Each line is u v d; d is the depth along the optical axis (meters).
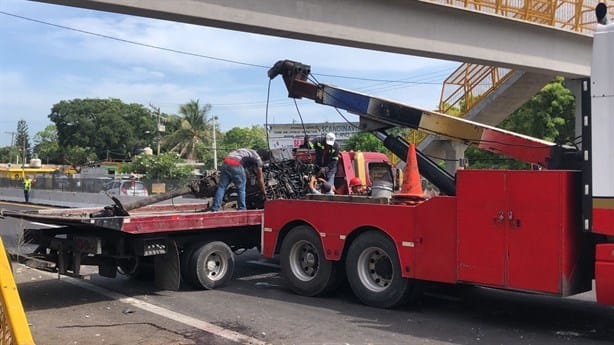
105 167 76.69
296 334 6.58
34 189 36.88
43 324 7.02
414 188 7.93
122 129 98.38
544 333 6.62
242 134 82.50
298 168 11.43
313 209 8.62
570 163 7.09
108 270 8.88
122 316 7.44
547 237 6.33
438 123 8.76
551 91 30.59
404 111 9.19
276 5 15.20
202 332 6.67
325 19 16.28
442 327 6.88
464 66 28.03
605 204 6.04
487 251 6.77
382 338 6.41
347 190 11.11
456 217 7.04
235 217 9.45
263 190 10.70
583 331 6.71
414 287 7.68
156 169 46.94
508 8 21.09
